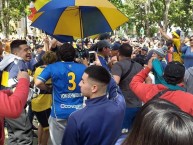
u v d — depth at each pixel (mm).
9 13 26188
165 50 9633
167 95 3355
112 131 3152
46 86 4699
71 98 4500
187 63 8898
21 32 28312
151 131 1246
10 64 4199
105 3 4793
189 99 3277
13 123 5242
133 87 3797
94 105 3184
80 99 4539
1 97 2543
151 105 1372
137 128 1333
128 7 45625
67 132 3166
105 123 3129
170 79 3627
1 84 4172
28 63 7164
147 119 1289
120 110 3236
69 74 4477
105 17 5414
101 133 3117
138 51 11234
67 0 4676
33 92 5641
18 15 26484
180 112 1284
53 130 4602
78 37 5562
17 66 4199
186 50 8969
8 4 26375
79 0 4648
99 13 5387
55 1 4754
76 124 3123
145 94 3615
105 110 3158
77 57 5594
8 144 5387
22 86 2666
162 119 1244
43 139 6145
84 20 5453
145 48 11250
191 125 1209
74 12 5379
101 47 6410
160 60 6148
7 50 8758
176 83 3639
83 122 3104
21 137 5293
